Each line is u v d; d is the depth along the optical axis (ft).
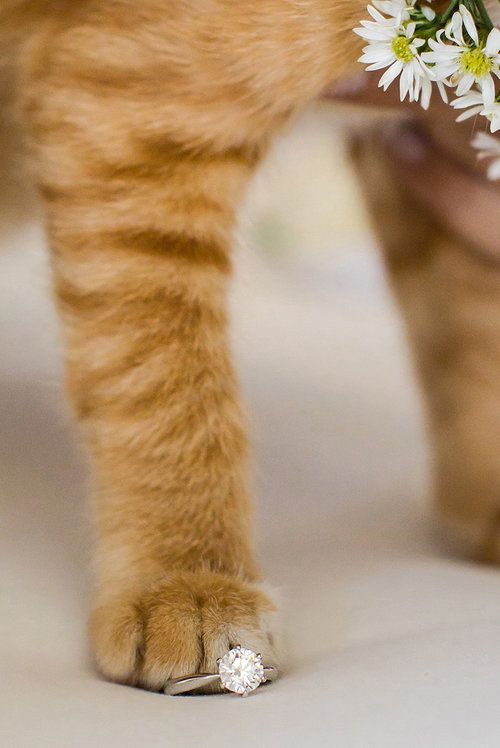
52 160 1.37
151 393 1.37
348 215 4.06
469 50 1.20
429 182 1.68
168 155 1.36
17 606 1.32
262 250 3.97
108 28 1.35
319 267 3.76
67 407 1.40
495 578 1.43
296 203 4.10
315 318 3.13
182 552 1.33
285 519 1.62
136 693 1.21
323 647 1.28
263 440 1.93
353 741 1.10
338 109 1.58
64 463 1.68
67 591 1.35
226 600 1.27
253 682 1.19
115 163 1.36
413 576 1.42
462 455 1.61
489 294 1.65
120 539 1.34
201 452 1.36
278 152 1.52
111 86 1.35
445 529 1.58
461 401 1.64
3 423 1.82
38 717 1.14
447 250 1.67
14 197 1.65
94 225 1.36
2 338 2.38
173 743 1.10
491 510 1.56
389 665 1.21
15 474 1.63
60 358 1.41
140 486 1.35
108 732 1.12
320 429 2.05
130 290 1.36
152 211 1.36
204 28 1.34
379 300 3.43
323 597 1.36
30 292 2.69
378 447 1.96
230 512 1.36
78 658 1.27
